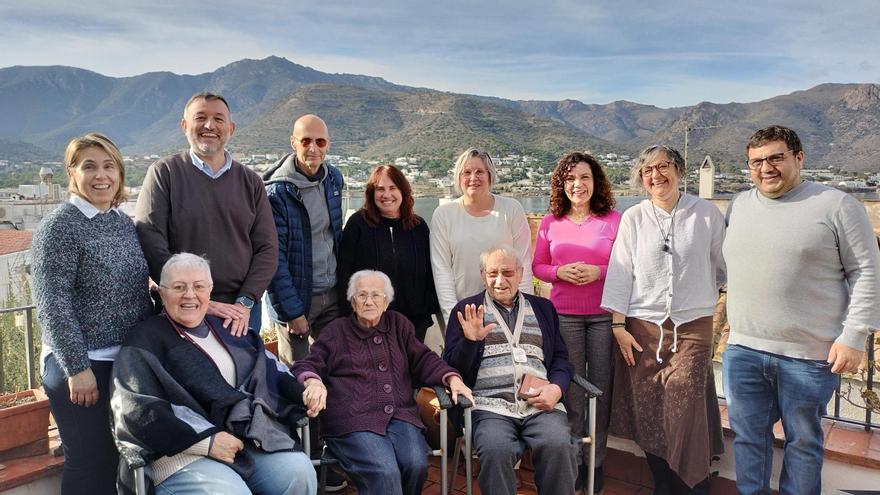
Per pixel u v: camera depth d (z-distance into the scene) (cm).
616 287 307
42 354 237
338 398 275
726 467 318
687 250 288
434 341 429
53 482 264
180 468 222
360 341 285
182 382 236
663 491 309
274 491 235
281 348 345
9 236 1866
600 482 329
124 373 224
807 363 250
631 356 305
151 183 270
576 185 322
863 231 235
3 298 534
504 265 297
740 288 265
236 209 282
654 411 297
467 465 275
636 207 306
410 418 279
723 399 354
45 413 267
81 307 232
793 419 258
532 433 276
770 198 256
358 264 338
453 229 338
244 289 284
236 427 239
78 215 231
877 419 382
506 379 290
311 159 325
